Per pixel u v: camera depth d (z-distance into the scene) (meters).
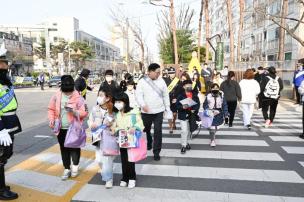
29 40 64.56
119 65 57.12
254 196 4.71
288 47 33.44
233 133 9.13
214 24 66.88
